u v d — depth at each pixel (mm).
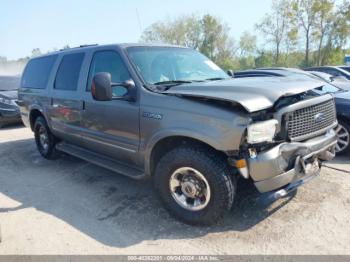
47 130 5484
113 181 4539
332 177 4266
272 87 3037
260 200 2930
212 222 3150
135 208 3689
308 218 3273
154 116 3260
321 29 36438
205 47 47000
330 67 11977
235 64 47875
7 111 8898
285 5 37125
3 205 3891
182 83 3602
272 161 2785
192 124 2977
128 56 3713
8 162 5703
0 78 10562
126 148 3707
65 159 5723
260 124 2760
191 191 3189
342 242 2867
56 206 3822
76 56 4598
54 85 4988
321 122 3301
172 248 2896
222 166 2969
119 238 3086
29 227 3328
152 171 3561
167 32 43938
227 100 2783
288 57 39562
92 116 4105
